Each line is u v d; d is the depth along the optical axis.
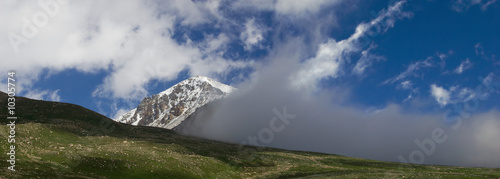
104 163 76.69
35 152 76.75
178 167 87.19
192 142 165.38
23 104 126.19
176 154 110.25
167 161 89.56
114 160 80.12
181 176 81.38
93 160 77.06
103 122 137.38
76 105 141.50
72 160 74.88
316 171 118.88
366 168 136.00
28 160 68.06
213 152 140.00
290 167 127.94
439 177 98.06
